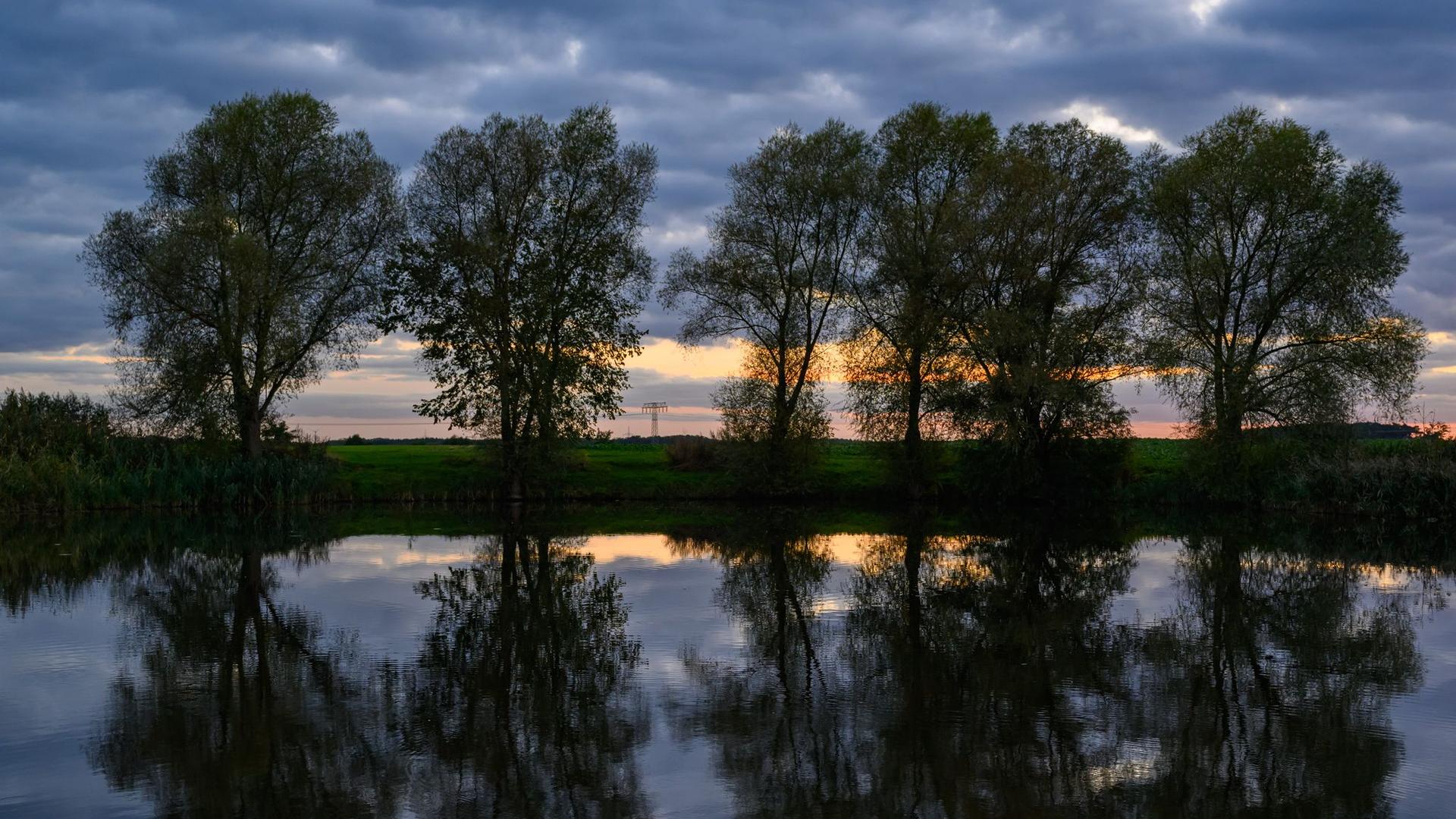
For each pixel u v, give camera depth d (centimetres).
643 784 899
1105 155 3819
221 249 3597
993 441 4000
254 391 3862
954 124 4131
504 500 4309
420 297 3903
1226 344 3731
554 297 3966
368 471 4484
